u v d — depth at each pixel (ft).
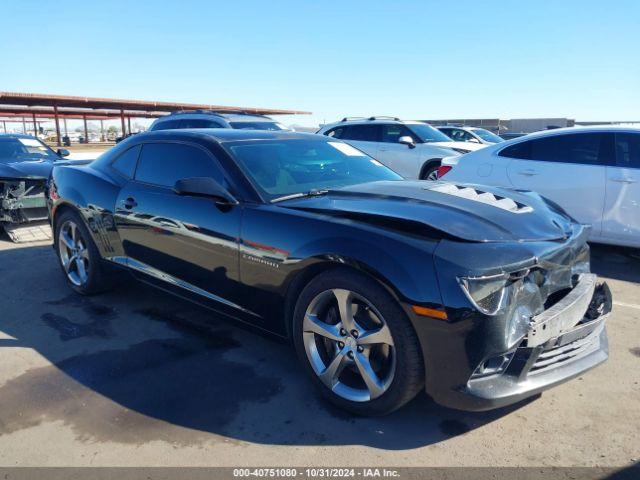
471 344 7.86
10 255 20.71
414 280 8.05
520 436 8.72
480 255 8.11
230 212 10.85
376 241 8.59
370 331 8.79
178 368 11.17
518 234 9.04
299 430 8.95
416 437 8.74
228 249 10.77
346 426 9.06
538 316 8.47
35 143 28.81
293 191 11.26
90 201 14.43
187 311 14.48
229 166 11.43
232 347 12.20
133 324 13.57
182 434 8.86
